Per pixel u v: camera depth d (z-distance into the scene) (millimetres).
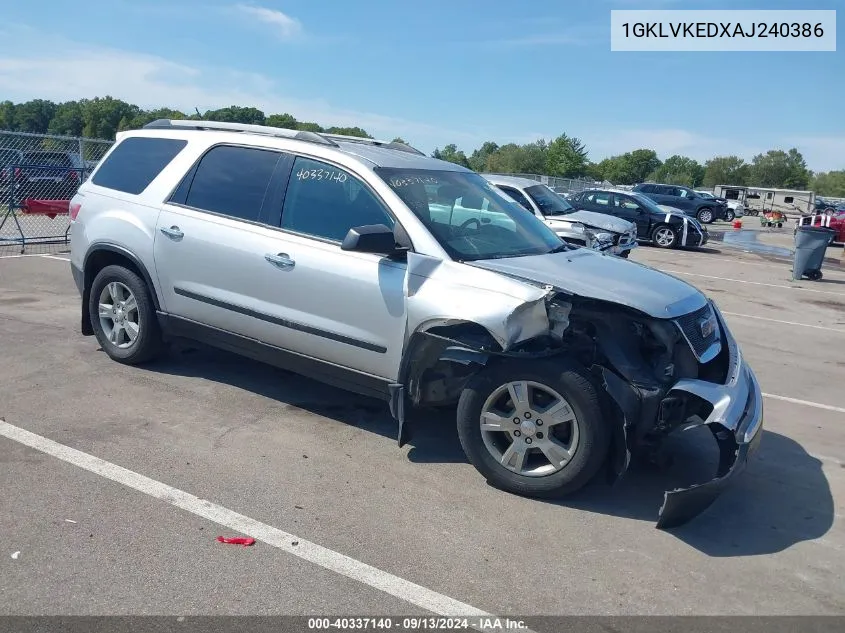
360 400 5594
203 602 3092
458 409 4309
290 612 3064
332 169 4906
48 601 3031
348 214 4758
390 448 4781
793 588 3496
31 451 4371
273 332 4992
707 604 3320
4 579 3154
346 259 4633
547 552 3666
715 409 3820
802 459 5160
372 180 4719
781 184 108062
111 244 5699
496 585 3354
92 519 3680
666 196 34031
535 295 3990
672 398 3924
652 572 3555
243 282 5062
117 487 4016
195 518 3754
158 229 5469
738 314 10820
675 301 4273
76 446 4477
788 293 13305
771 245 24531
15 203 13516
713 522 4133
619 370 4012
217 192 5320
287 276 4840
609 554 3691
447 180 5188
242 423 5012
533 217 5613
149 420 4945
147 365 6047
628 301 4039
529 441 4141
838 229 27766
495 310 4004
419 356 4363
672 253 19828
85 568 3270
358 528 3766
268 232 4988
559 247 5223
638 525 4012
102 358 6172
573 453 4035
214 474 4242
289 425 5035
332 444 4777
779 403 6508
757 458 5137
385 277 4477
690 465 4859
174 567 3320
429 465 4562
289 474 4309
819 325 10320
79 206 6027
